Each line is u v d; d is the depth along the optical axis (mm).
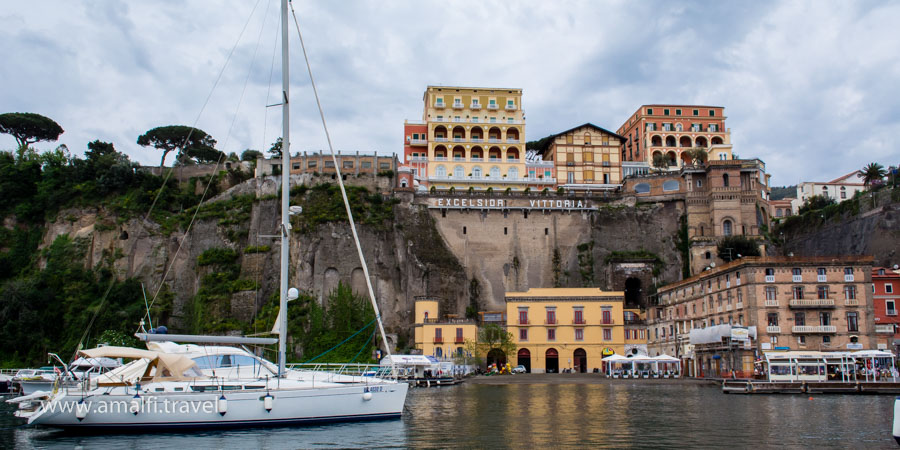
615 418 40781
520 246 126312
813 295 78062
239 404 35062
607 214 128625
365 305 113375
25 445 31609
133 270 119812
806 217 128375
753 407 46844
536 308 107375
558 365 105625
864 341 76562
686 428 36062
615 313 106500
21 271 122062
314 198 122000
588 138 143750
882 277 87500
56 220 125875
